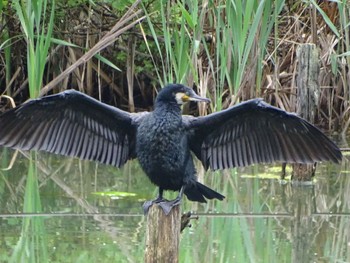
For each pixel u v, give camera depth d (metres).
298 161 9.16
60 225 12.16
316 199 13.86
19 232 11.84
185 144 9.30
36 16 16.03
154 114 9.25
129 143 9.54
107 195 13.81
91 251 10.97
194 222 12.63
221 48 15.83
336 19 19.14
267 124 9.20
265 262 10.80
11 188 14.25
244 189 14.50
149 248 8.94
